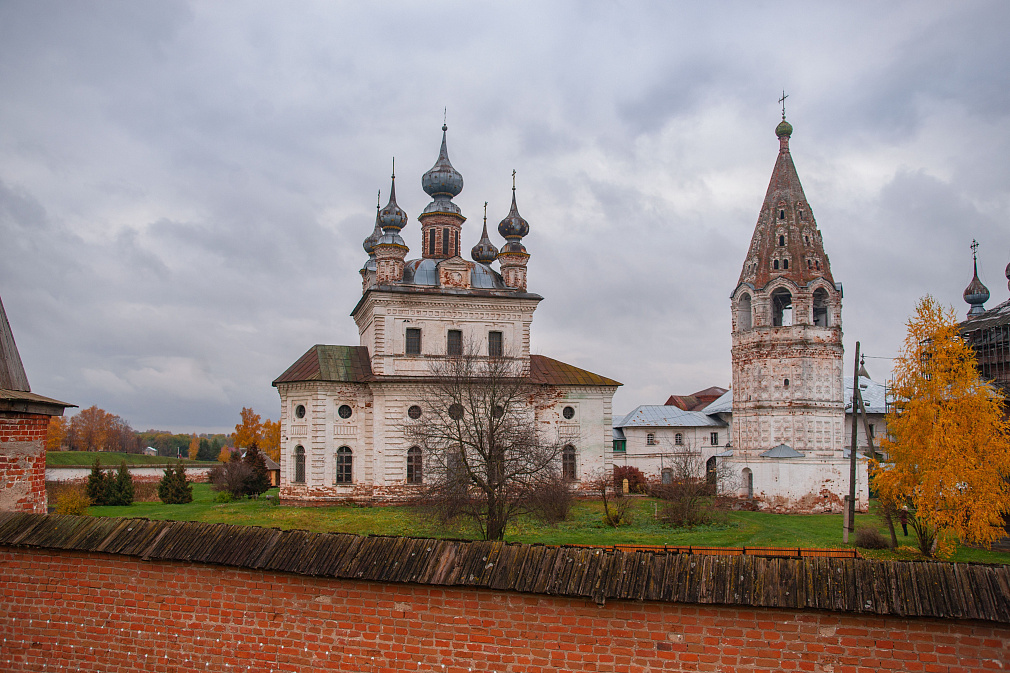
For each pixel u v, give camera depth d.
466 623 11.00
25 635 12.83
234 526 12.55
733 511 50.81
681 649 10.27
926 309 34.81
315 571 11.45
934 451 33.03
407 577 11.08
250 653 11.80
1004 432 33.78
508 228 55.56
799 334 56.28
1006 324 48.75
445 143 61.88
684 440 83.38
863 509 53.22
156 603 12.36
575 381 55.16
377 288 50.81
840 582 9.93
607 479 55.16
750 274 59.12
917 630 9.65
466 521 36.06
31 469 14.84
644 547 28.28
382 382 49.97
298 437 50.56
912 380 34.72
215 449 168.62
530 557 11.05
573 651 10.59
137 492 62.22
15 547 13.08
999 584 9.48
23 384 15.37
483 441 37.38
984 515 31.75
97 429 143.00
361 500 49.94
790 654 9.95
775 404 56.59
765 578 10.18
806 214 58.44
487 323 53.47
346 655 11.38
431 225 60.50
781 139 60.66
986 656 9.40
